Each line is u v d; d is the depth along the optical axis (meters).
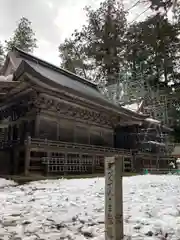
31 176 12.66
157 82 38.34
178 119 37.31
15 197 6.51
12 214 4.40
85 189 8.05
